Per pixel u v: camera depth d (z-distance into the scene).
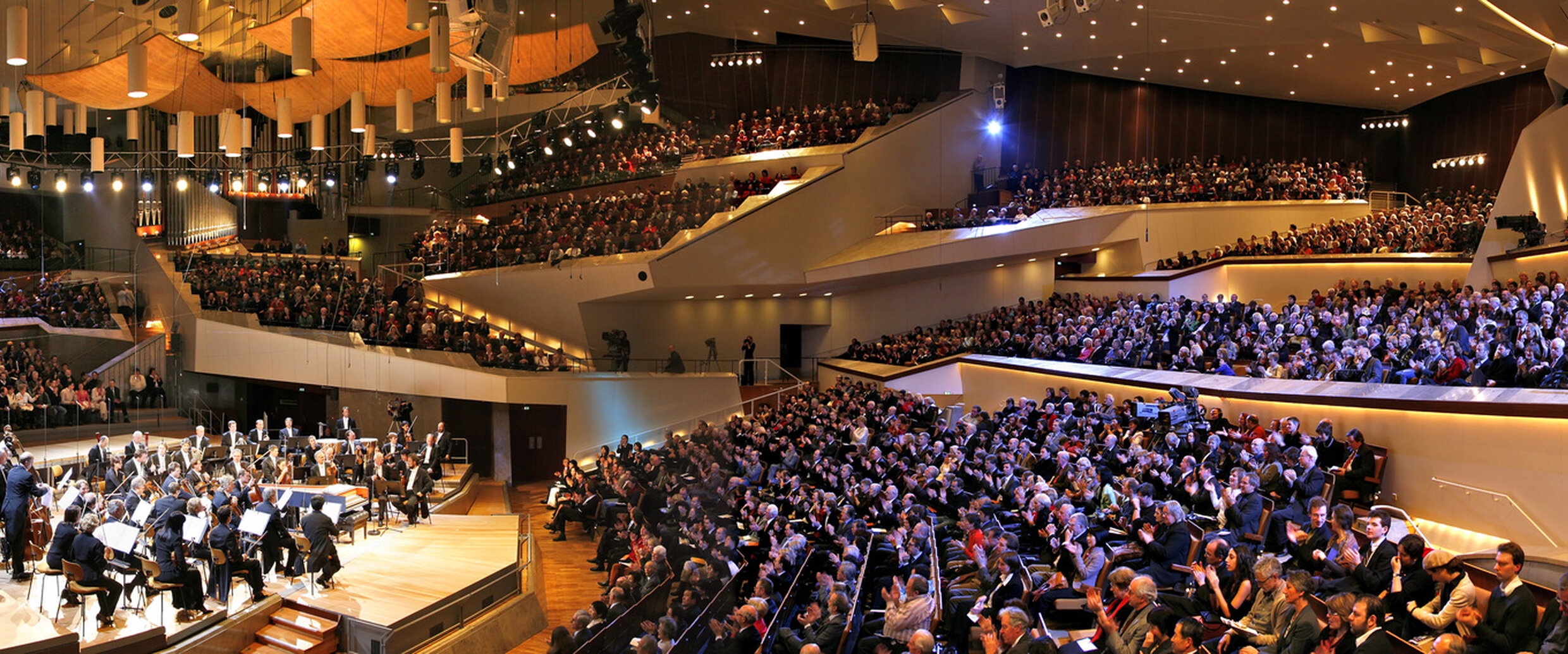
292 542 13.89
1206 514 11.48
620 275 27.47
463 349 26.02
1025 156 35.41
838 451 19.02
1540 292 16.50
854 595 10.94
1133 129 35.50
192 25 20.91
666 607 12.84
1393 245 25.62
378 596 13.34
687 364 30.30
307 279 28.33
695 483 19.30
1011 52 33.12
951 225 29.73
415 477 18.17
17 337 23.92
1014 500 13.38
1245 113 35.62
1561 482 9.98
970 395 26.48
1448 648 5.93
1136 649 7.51
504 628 14.05
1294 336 18.80
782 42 35.28
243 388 27.03
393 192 34.78
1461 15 23.30
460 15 13.48
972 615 9.08
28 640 10.38
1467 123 32.91
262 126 30.84
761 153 31.50
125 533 10.86
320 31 17.11
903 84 34.69
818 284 30.20
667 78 34.19
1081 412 18.55
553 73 23.23
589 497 19.92
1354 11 24.14
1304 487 10.76
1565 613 6.07
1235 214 30.89
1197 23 27.23
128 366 25.97
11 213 30.05
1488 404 10.78
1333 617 6.62
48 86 18.28
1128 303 25.88
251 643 12.43
